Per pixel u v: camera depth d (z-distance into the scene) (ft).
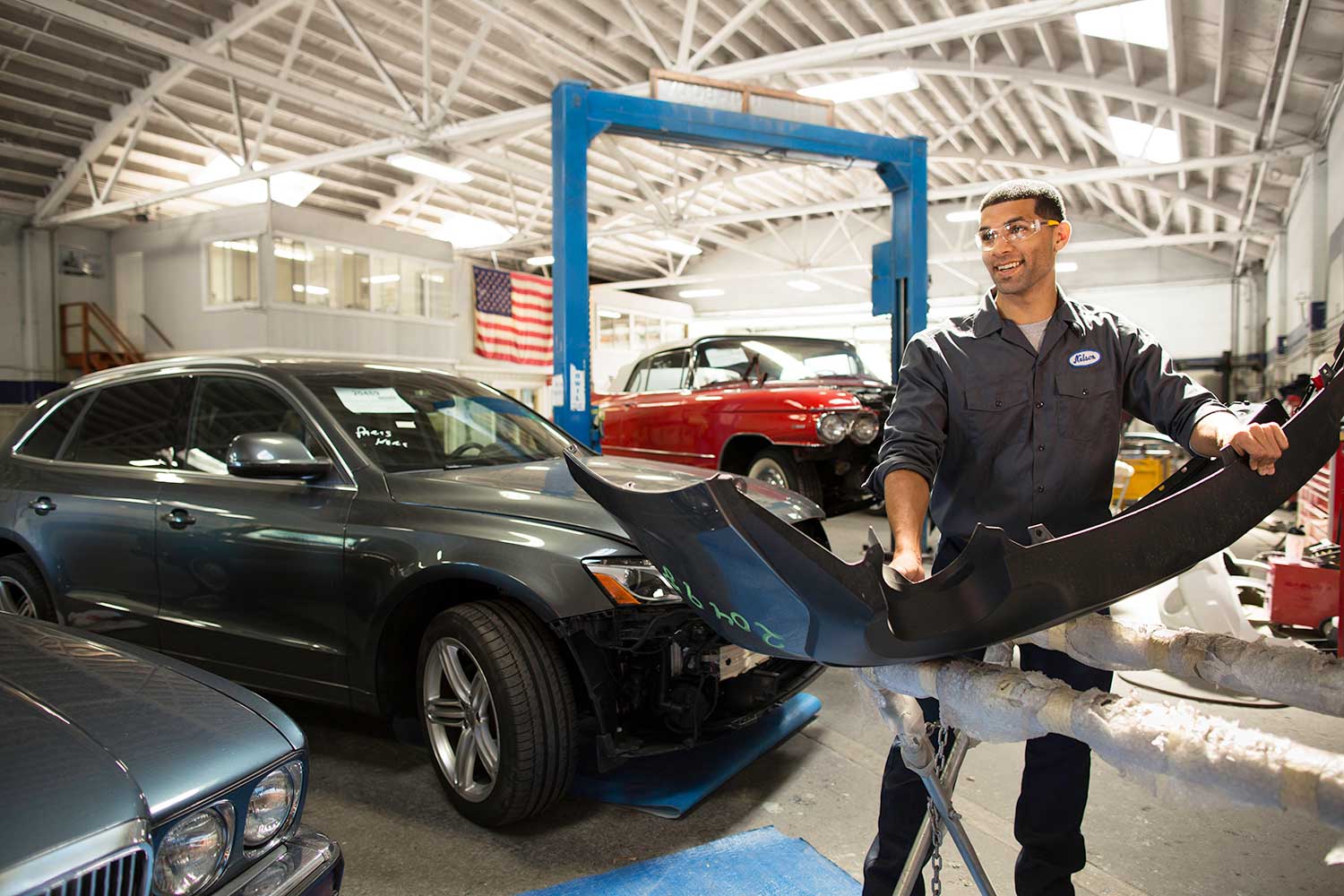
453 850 7.53
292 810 4.83
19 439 11.46
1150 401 5.03
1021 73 36.68
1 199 49.06
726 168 57.41
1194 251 68.80
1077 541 2.99
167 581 9.66
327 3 32.60
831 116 19.53
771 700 8.50
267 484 9.39
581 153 16.53
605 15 34.81
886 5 34.01
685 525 3.01
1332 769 2.26
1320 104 36.52
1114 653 3.66
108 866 3.68
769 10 34.58
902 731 3.64
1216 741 2.46
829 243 81.61
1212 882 7.14
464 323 67.15
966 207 65.16
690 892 6.84
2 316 50.31
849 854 7.44
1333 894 6.97
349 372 10.48
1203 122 39.34
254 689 9.20
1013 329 5.16
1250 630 12.34
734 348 24.81
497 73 40.37
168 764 4.25
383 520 8.54
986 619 2.98
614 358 80.89
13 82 38.70
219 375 10.34
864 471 22.04
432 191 57.77
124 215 55.16
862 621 2.87
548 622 7.43
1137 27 30.89
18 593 11.16
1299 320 45.19
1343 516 11.72
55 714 4.40
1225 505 3.15
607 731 7.55
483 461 10.02
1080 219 72.08
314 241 50.55
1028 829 5.33
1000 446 5.20
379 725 10.37
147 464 10.30
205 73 39.83
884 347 80.89
